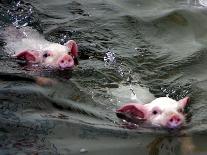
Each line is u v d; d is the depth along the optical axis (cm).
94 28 919
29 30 902
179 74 771
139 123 621
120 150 521
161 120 607
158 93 722
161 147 541
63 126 557
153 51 844
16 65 763
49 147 507
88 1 1045
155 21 958
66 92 671
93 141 534
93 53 830
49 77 712
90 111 627
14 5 987
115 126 591
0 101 598
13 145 503
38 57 791
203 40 905
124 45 864
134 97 702
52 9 991
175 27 947
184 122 615
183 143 554
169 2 1087
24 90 638
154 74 770
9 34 878
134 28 930
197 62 806
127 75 763
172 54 834
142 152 523
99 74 755
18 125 545
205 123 612
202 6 1059
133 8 1030
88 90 698
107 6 1022
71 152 502
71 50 812
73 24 931
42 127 549
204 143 556
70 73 748
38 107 598
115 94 703
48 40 876
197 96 696
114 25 933
